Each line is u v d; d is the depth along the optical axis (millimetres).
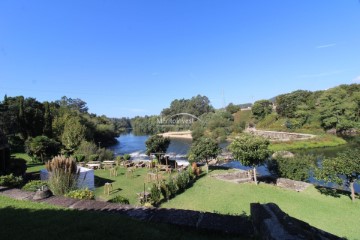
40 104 63469
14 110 54656
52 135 52375
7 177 13570
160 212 6648
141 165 31906
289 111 84688
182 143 79438
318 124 73812
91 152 38750
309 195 19578
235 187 21469
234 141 24219
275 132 73938
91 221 6230
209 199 18047
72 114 64625
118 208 7129
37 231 5754
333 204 17500
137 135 124125
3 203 7852
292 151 49594
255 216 5625
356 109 68938
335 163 18828
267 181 24750
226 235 5527
